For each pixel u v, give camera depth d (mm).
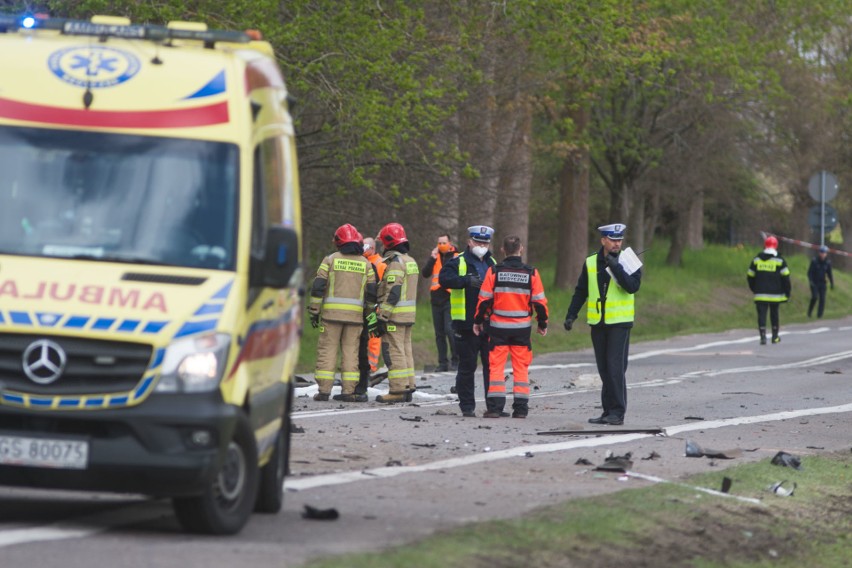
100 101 26250
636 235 158250
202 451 23484
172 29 27734
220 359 23844
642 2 114562
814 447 44250
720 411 54844
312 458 36812
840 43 161375
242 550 23062
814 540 31141
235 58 27031
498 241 125812
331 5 77938
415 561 22500
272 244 25219
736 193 165375
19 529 24719
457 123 97938
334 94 77875
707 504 31531
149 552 22578
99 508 28141
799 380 70750
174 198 25594
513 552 24391
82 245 25078
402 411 52062
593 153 136375
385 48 78875
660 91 128375
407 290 56438
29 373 23328
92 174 25750
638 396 61562
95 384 23391
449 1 88562
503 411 52594
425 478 33688
